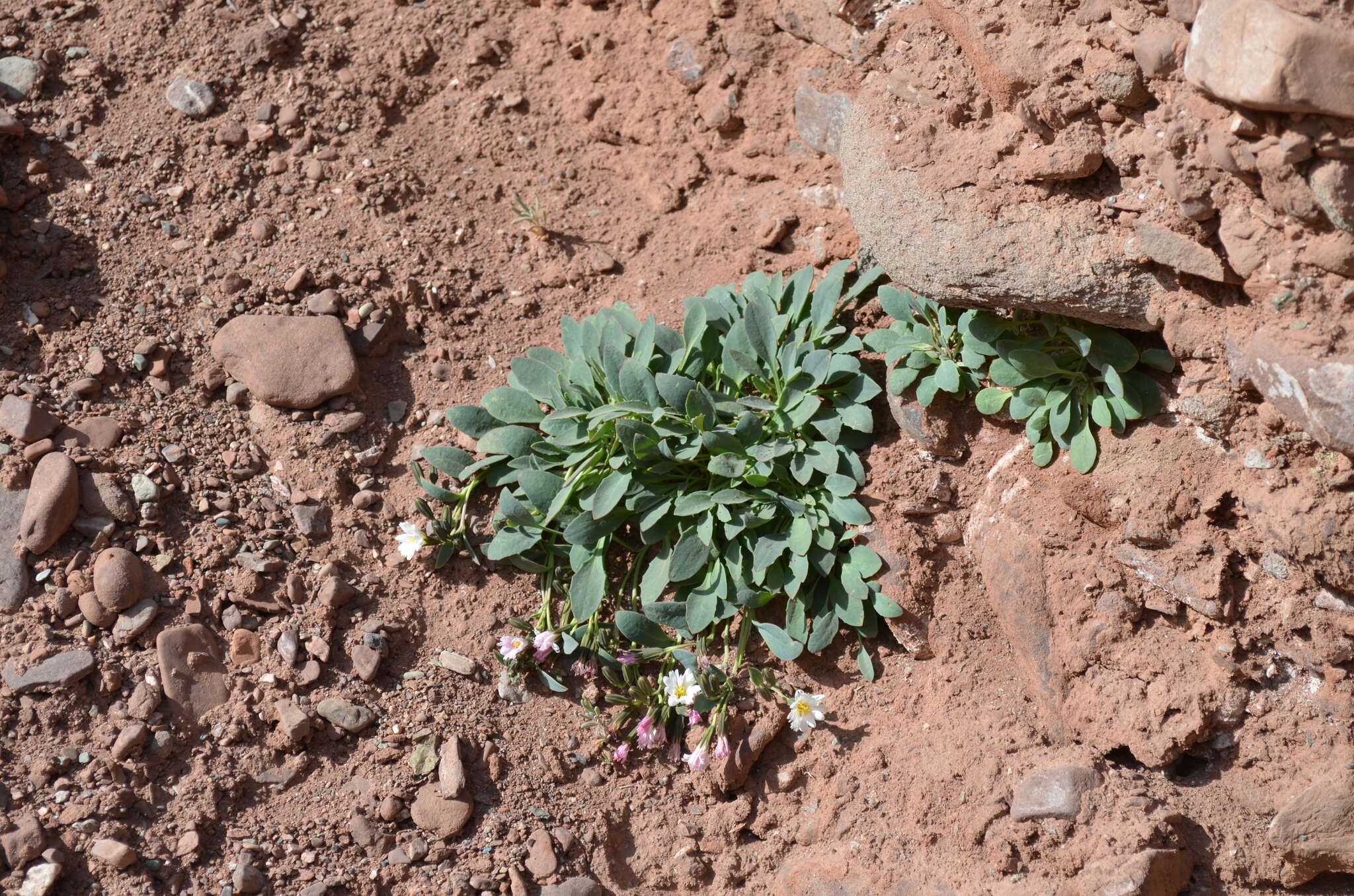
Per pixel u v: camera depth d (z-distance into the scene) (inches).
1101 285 48.2
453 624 49.9
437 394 51.5
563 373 50.7
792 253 52.3
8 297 51.0
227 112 53.3
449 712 49.2
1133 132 47.7
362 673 49.2
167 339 51.1
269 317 51.3
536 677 49.7
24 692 48.3
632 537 50.4
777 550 49.1
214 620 49.3
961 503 49.6
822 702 49.1
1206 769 47.9
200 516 49.9
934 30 49.6
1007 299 48.8
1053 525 48.8
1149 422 48.6
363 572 50.1
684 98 53.5
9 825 47.4
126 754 48.1
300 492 50.4
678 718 49.4
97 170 52.4
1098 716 48.2
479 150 53.7
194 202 52.4
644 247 52.9
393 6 54.5
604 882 48.4
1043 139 48.5
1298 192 46.0
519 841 48.4
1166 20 47.1
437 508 50.5
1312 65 45.4
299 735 48.7
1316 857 47.1
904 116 49.7
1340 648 47.2
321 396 50.9
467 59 54.3
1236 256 46.8
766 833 48.8
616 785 49.1
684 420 49.8
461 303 52.3
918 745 48.6
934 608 49.3
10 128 52.1
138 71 53.4
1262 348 46.8
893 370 49.8
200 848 47.9
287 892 47.8
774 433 50.0
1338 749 47.3
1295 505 47.1
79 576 48.9
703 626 49.3
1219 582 47.7
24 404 49.8
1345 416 46.2
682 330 51.8
